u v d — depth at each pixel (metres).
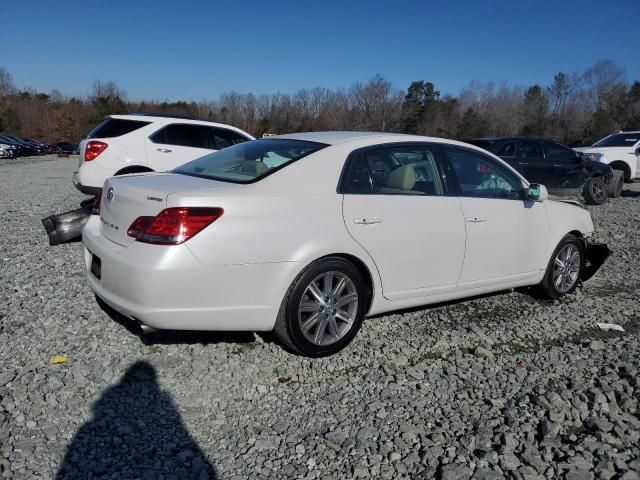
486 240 4.61
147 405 3.21
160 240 3.28
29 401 3.16
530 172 11.85
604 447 2.89
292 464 2.74
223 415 3.16
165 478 2.61
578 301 5.38
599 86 67.50
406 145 4.33
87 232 4.01
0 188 13.95
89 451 2.77
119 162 8.28
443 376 3.69
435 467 2.73
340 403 3.31
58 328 4.11
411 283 4.20
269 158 3.98
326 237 3.66
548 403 3.32
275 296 3.53
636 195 15.23
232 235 3.37
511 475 2.67
